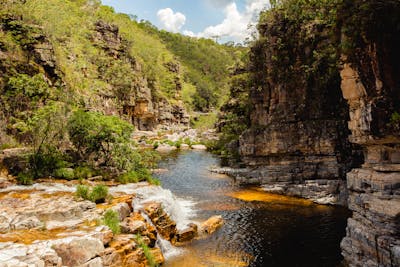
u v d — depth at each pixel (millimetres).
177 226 19969
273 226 20406
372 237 12539
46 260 10117
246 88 48844
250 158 35438
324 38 26891
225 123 59875
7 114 26078
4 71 27953
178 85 111688
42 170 22938
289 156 30984
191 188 31547
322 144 28188
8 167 22250
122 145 27781
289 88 31125
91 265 11016
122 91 72125
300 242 17797
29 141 26188
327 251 16578
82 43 69625
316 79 29062
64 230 13047
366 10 12023
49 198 17141
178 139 75812
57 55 40094
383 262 11984
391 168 12781
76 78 50094
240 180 34188
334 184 26297
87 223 14000
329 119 28812
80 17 80375
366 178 13617
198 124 108938
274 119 32375
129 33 105250
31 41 32906
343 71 14789
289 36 30109
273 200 26688
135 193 20453
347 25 13086
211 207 24859
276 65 31719
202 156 54844
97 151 27859
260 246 17375
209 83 146750
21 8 35188
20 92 26203
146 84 84188
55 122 25562
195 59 164250
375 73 12875
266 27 33500
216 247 17297
